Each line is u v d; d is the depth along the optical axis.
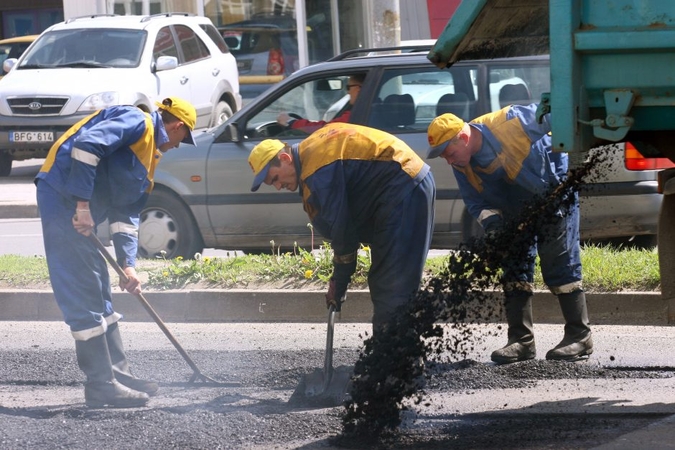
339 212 10.16
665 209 9.32
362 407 9.26
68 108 26.95
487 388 10.64
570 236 11.59
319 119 17.03
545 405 9.93
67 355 12.42
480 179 11.44
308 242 17.08
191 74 29.02
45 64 28.31
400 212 10.39
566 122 8.16
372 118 16.52
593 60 8.12
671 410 9.61
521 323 11.66
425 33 47.59
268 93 17.16
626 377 10.90
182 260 16.66
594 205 15.70
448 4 47.25
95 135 9.83
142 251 17.59
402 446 8.81
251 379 11.28
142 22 28.86
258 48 37.88
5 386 11.17
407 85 16.50
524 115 11.23
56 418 9.76
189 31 29.94
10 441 9.02
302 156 10.20
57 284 10.14
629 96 8.03
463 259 10.09
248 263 15.48
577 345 11.70
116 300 14.62
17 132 27.25
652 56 7.94
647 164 15.55
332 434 9.19
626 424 9.24
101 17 29.94
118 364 10.70
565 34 8.09
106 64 27.83
